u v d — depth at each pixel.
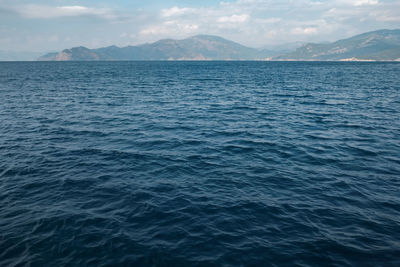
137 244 7.48
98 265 6.71
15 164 13.33
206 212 9.10
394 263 6.83
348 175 12.23
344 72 102.75
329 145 16.42
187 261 6.86
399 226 8.43
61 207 9.45
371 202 9.90
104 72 103.56
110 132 19.23
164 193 10.45
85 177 11.89
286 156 14.60
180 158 14.23
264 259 6.95
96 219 8.69
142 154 14.80
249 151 15.37
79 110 27.22
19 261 6.84
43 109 27.61
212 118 23.97
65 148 15.79
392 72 101.88
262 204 9.68
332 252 7.23
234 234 7.96
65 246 7.41
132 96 37.41
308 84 55.09
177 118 23.88
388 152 15.17
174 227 8.27
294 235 7.95
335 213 9.15
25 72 100.75
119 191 10.61
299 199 10.08
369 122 22.27
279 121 22.78
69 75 84.12
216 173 12.37
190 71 113.44
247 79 69.25
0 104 30.34
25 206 9.51
